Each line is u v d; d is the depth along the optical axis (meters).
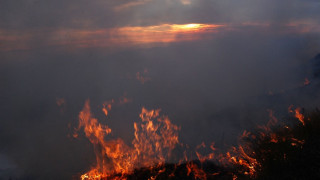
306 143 3.58
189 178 4.02
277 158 3.51
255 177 3.52
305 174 3.15
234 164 4.18
